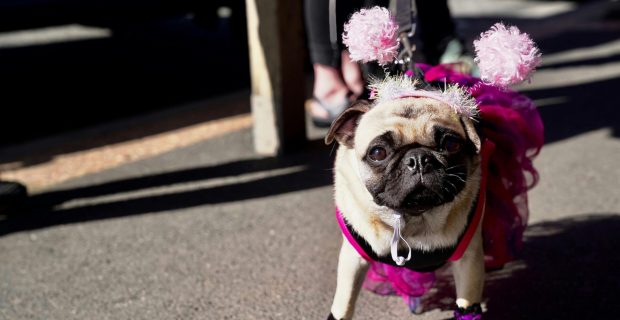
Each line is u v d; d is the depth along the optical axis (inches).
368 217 93.7
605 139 201.6
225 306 121.1
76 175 193.6
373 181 89.8
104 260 141.9
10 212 166.7
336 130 96.4
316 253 140.3
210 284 129.3
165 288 128.7
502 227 113.3
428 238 94.0
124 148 216.2
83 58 368.2
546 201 160.4
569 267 128.8
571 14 452.8
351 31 101.1
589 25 402.0
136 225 158.7
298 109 202.7
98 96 288.0
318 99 223.1
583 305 115.5
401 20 119.4
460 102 93.2
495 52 93.1
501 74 93.1
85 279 134.0
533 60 93.0
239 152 206.8
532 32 386.3
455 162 89.9
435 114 91.0
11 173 197.2
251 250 142.9
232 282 129.6
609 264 129.0
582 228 144.9
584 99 243.8
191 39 418.6
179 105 269.6
